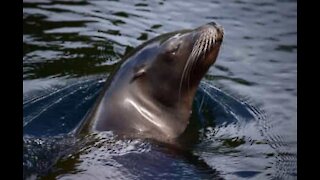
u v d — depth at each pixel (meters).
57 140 10.30
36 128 11.39
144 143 10.17
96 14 17.45
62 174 8.68
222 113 12.39
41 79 13.76
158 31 16.34
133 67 11.25
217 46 11.02
